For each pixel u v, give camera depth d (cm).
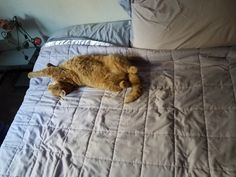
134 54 146
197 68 134
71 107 133
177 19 136
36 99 144
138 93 129
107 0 187
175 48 141
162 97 125
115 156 108
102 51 153
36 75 153
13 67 218
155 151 105
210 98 119
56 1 193
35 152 118
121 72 138
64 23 206
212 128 108
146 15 142
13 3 200
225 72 129
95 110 129
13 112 206
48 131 125
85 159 110
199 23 134
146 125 116
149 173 99
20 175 111
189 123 112
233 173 93
